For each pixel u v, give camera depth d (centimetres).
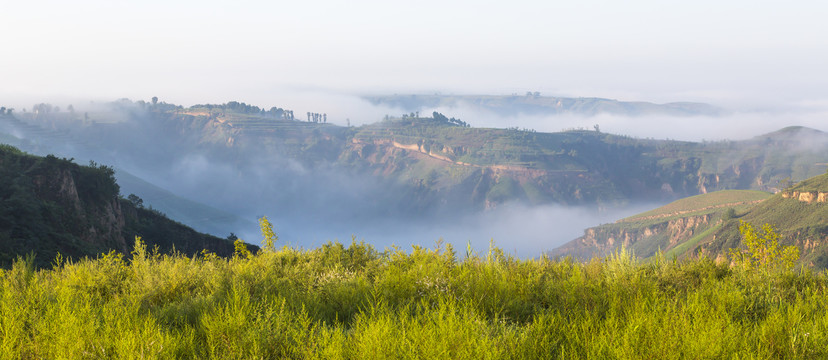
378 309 529
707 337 427
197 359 442
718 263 786
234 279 676
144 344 433
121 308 544
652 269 747
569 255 837
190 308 586
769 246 757
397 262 886
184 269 764
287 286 680
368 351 411
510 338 438
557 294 614
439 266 758
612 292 588
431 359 400
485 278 665
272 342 457
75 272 742
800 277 679
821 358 422
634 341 434
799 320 477
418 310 529
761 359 409
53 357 432
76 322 476
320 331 478
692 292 620
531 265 795
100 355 428
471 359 403
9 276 689
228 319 489
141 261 793
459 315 488
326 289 650
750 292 606
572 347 423
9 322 477
